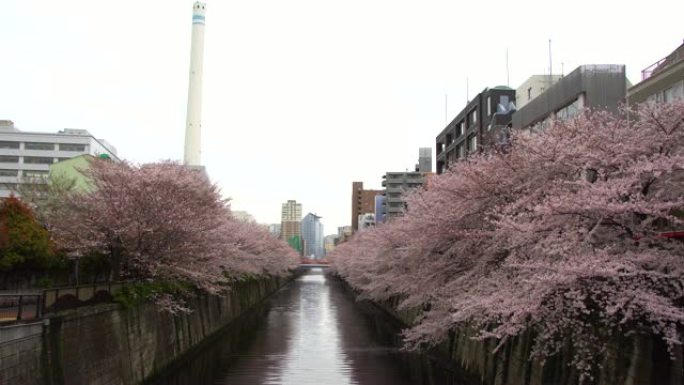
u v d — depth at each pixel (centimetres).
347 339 3300
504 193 1688
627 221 1236
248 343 3155
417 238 1983
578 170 1408
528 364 1597
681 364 1041
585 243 1196
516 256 1499
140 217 2252
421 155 11512
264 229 6525
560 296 1203
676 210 1277
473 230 1733
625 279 1130
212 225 2539
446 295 1880
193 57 8650
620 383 1184
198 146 8600
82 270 2709
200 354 2802
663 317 1048
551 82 3794
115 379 1819
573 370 1366
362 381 2148
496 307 1326
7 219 2341
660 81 1892
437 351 2697
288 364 2498
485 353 1972
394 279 2447
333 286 10362
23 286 2409
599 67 2672
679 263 1115
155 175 2370
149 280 2319
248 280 5147
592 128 1432
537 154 1466
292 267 10306
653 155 1219
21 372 1273
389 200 10012
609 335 1235
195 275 2427
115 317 1862
